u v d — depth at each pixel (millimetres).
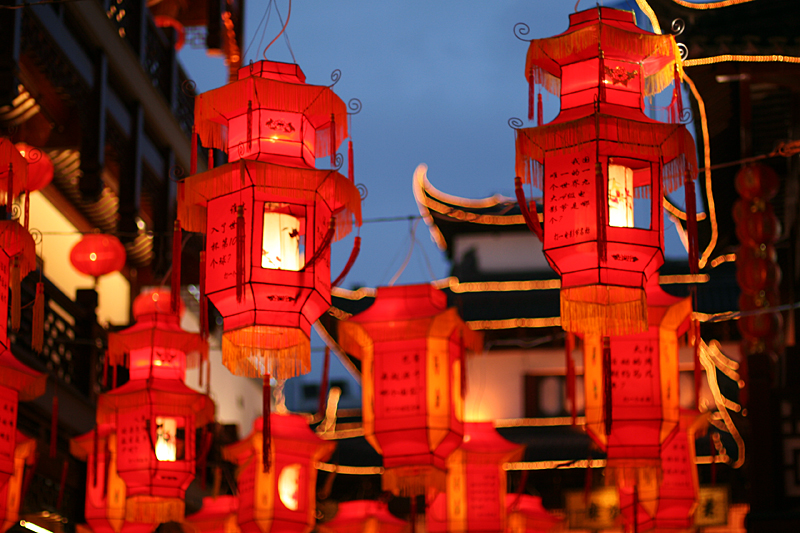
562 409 17250
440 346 7020
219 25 16094
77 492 12031
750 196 8812
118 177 13461
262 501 8500
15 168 6270
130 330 8719
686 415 7777
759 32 7941
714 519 14352
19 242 6094
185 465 8273
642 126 5887
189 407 8328
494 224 18938
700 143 9414
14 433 6676
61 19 11297
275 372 5953
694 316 7188
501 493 8812
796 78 8508
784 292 10461
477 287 18266
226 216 6027
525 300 18000
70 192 14648
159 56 14906
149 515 8234
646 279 5867
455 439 6957
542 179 6016
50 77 11117
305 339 5918
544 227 5898
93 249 12414
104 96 12297
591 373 7082
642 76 6297
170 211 14961
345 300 16938
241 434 21703
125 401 8266
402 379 6957
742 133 8766
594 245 5758
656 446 6914
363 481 17719
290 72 6672
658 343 7051
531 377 17453
